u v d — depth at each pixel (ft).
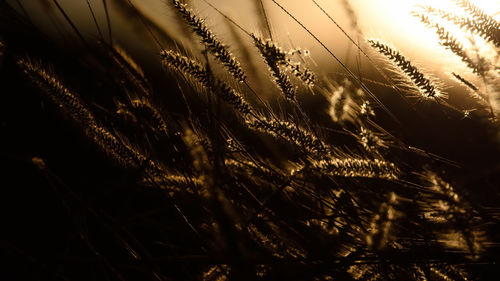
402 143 3.60
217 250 3.21
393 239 3.36
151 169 3.59
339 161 3.53
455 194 3.25
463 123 3.66
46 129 3.63
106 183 3.42
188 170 3.53
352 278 3.40
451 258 3.37
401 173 3.51
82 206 3.34
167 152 3.57
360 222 3.47
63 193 3.38
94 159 3.63
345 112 3.58
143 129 3.55
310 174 3.48
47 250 3.40
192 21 3.60
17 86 3.51
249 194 3.51
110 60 3.32
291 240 3.45
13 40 3.25
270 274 3.24
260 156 3.67
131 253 3.44
